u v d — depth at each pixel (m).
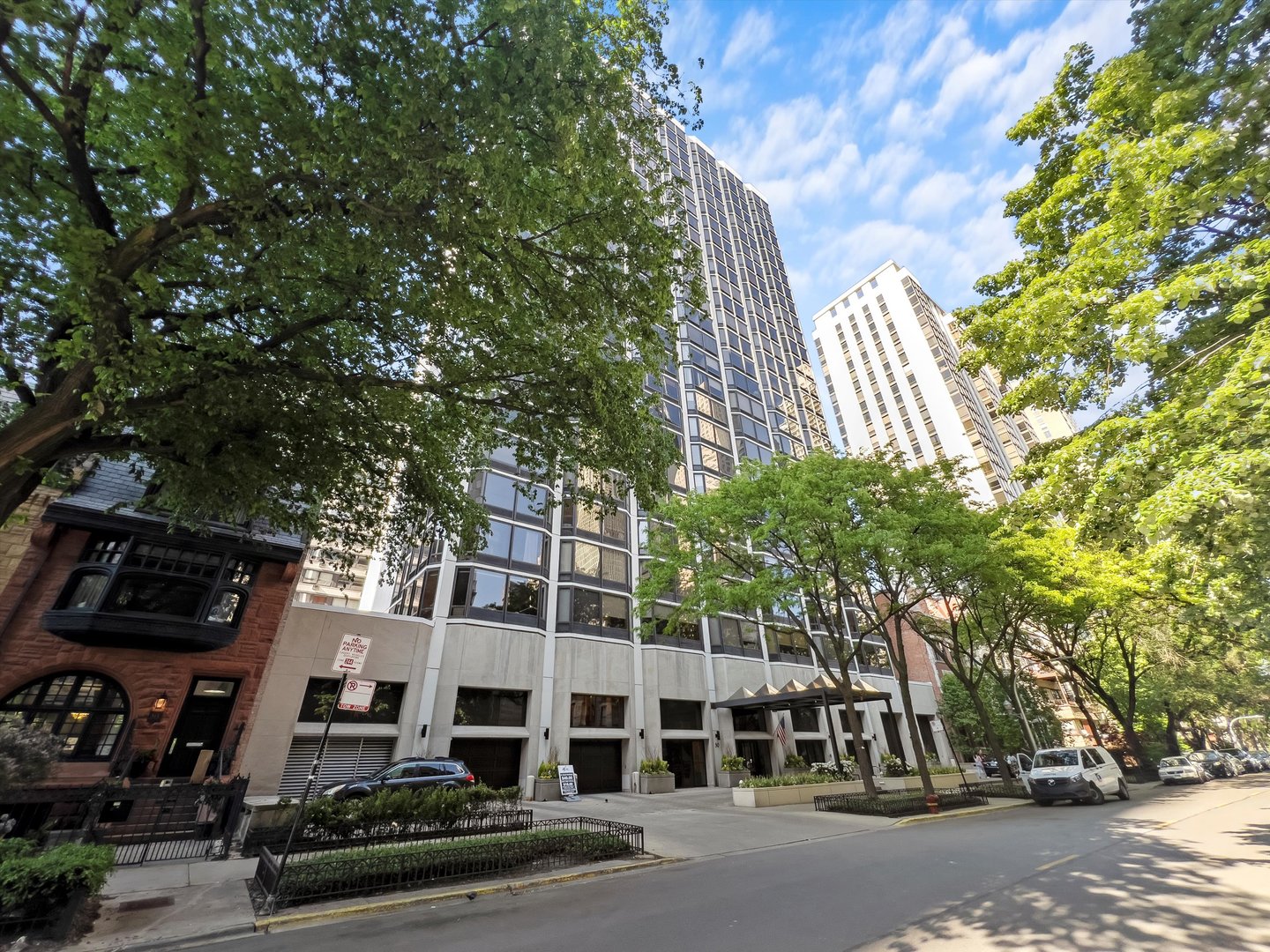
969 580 19.55
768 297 61.12
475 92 7.02
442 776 15.83
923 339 68.69
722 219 61.50
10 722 9.55
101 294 6.54
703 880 8.45
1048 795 17.45
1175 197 7.43
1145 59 8.28
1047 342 9.69
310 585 57.94
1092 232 8.38
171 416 8.80
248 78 7.14
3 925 5.81
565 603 26.80
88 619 12.98
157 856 9.76
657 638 29.31
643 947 5.46
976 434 61.41
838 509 16.02
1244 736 62.09
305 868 7.45
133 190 8.95
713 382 45.12
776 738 32.06
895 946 5.22
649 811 16.89
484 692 23.25
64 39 6.33
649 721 27.25
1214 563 10.52
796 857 10.16
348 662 8.04
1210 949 4.69
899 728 40.25
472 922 6.54
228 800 10.71
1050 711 43.38
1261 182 6.86
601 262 9.32
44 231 7.93
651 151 9.13
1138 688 37.62
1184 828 11.13
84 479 14.12
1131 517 8.82
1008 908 6.21
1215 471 6.46
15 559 13.26
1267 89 6.62
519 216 7.51
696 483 38.09
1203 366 7.70
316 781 18.95
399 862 7.98
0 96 6.54
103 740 13.22
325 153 6.60
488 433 13.04
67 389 6.93
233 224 7.41
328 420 10.36
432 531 13.84
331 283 8.74
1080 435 9.22
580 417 10.15
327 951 5.57
